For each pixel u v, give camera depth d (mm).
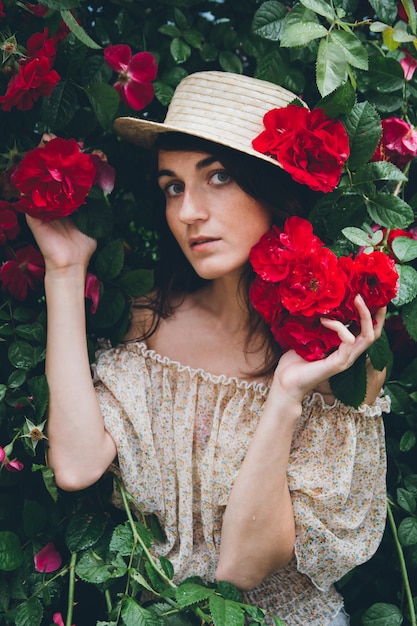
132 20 1446
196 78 1318
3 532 1292
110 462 1333
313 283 1154
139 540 1247
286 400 1241
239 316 1391
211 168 1254
